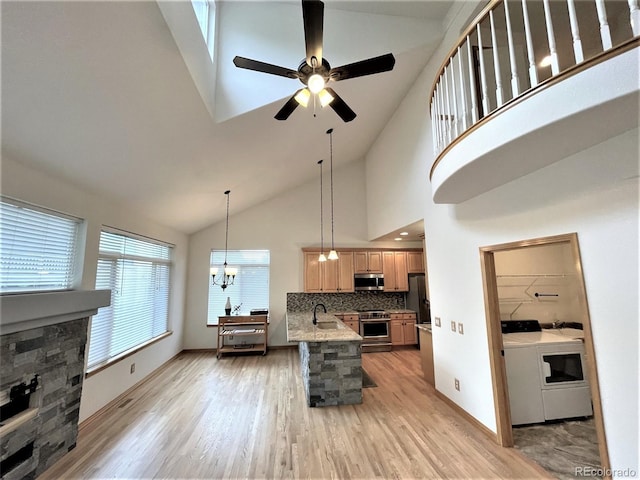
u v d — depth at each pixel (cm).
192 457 257
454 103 271
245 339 652
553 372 321
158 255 527
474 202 313
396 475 232
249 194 594
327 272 673
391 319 657
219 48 337
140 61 209
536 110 172
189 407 358
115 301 392
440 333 382
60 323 260
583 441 278
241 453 262
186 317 642
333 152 621
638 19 143
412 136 471
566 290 435
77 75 192
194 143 336
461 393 334
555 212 223
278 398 386
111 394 365
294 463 248
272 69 231
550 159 217
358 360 371
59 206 280
